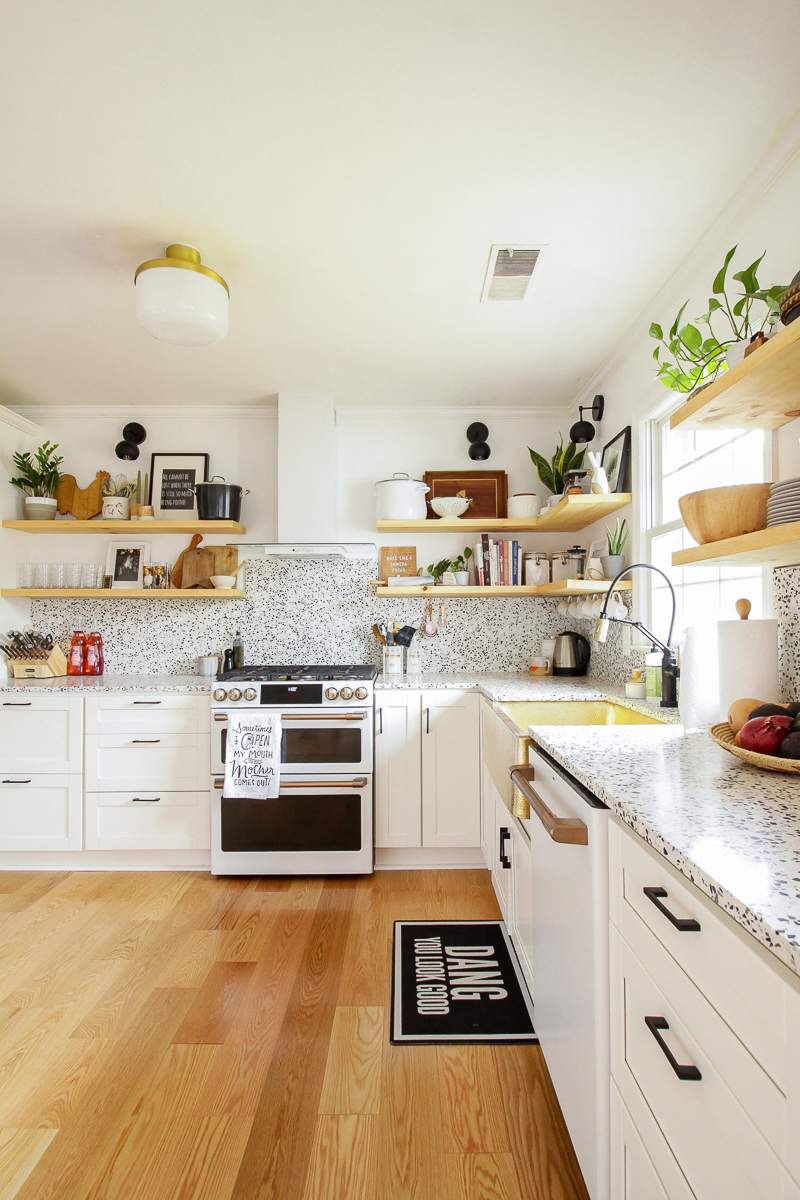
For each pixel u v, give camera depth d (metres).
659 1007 0.84
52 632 3.44
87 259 2.04
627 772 1.14
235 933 2.27
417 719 2.88
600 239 1.94
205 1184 1.26
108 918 2.39
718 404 1.36
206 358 2.83
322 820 2.78
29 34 1.25
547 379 3.09
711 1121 0.68
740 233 1.78
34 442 3.47
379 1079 1.54
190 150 1.56
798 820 0.88
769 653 1.42
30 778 2.85
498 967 2.04
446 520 3.21
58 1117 1.42
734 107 1.44
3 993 1.90
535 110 1.44
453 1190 1.24
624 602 2.73
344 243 1.96
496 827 2.38
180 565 3.40
